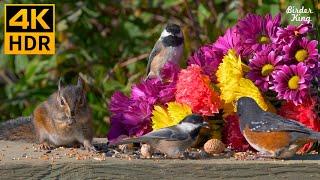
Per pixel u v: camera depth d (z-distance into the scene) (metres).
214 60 8.97
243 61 9.02
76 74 13.77
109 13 14.28
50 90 13.48
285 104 8.87
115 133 9.02
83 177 7.88
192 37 13.15
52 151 8.87
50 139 9.56
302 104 8.75
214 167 7.86
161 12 14.15
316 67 8.66
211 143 8.44
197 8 13.90
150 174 7.88
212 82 8.84
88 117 9.37
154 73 10.82
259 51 8.90
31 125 9.86
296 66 8.59
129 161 7.98
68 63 13.97
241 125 8.24
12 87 13.66
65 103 9.28
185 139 8.14
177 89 8.80
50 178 7.90
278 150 8.06
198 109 8.67
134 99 8.98
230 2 13.48
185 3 13.40
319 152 8.85
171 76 8.98
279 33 8.77
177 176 7.86
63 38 13.95
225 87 8.70
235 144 8.89
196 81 8.69
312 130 8.08
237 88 8.68
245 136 8.22
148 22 14.16
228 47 9.08
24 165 7.88
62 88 9.50
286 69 8.59
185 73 8.76
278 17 9.05
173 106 8.64
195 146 9.06
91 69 13.84
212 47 9.19
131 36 14.09
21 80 13.62
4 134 9.92
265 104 8.66
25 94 13.49
